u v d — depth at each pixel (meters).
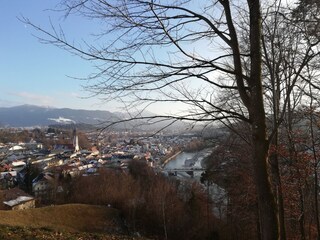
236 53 4.79
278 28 6.86
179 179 57.22
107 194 47.97
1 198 50.81
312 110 10.36
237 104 6.60
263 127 4.58
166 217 41.53
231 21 4.92
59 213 37.88
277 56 7.08
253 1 4.80
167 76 4.62
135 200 45.84
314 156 11.46
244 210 21.00
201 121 4.77
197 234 37.03
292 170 11.66
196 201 41.19
